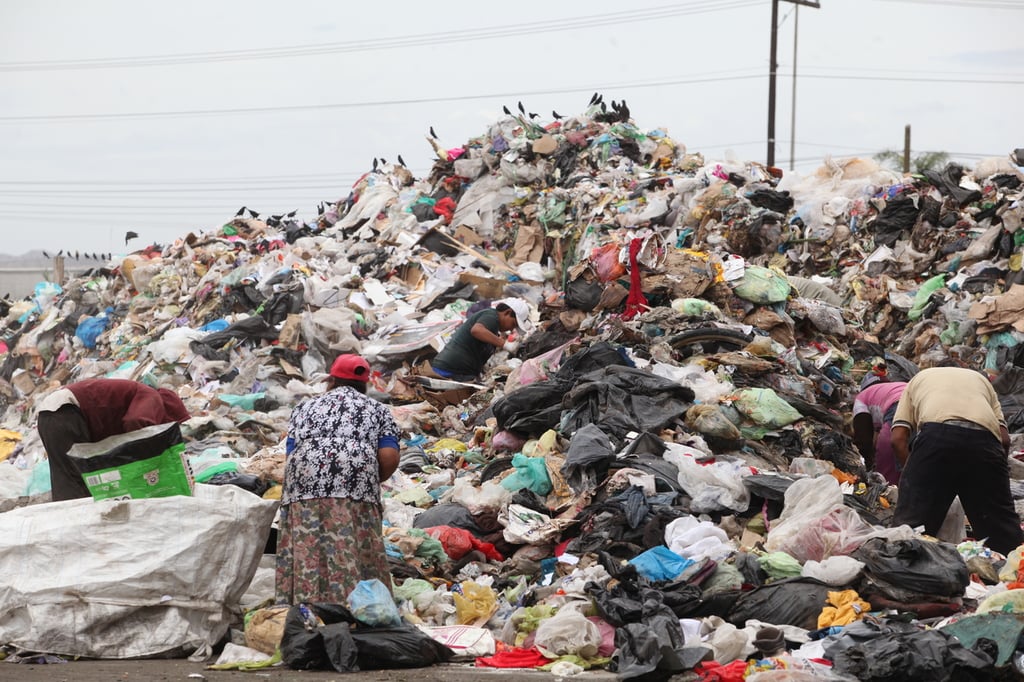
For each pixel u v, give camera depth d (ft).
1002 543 29.66
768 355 42.78
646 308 48.26
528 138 85.10
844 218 69.56
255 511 25.89
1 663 23.62
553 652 23.81
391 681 21.70
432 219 79.92
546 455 35.19
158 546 24.68
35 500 35.70
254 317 61.57
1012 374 52.39
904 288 64.08
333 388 26.71
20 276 174.09
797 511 29.91
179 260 81.15
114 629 24.50
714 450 36.68
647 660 22.17
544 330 52.49
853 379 46.57
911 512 29.94
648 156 83.20
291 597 24.95
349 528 24.95
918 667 20.62
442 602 27.71
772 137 152.56
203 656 24.63
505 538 31.27
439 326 58.75
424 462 41.63
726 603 25.32
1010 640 21.12
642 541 29.55
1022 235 61.05
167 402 28.12
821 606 25.03
